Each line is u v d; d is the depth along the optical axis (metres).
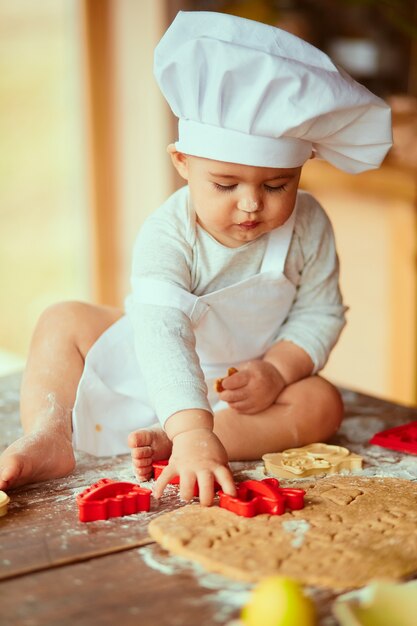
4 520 1.04
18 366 2.96
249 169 1.12
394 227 2.45
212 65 1.09
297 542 0.94
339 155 1.25
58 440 1.20
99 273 3.26
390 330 2.54
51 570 0.91
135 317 1.23
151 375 1.15
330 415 1.31
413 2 2.31
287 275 1.32
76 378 1.31
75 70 3.20
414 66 2.87
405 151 2.36
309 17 2.87
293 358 1.31
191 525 0.98
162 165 2.99
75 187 3.31
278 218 1.17
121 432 1.32
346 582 0.87
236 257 1.27
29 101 3.34
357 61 2.84
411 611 0.80
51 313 1.38
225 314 1.29
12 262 3.46
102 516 1.03
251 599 0.80
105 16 3.02
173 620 0.81
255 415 1.27
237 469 1.22
